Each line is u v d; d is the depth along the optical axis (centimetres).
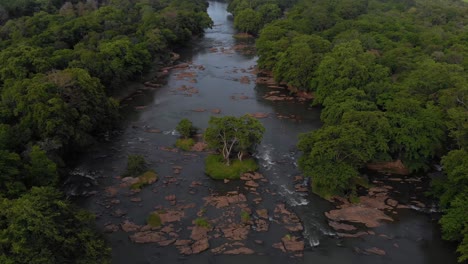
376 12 17838
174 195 7069
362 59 10350
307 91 11869
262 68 13788
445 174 7512
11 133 7175
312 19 16462
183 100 11344
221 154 8225
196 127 9569
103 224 6272
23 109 7638
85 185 7269
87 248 4597
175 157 8325
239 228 6266
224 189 7294
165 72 13562
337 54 10681
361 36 12619
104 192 7088
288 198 7075
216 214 6600
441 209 6731
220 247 5878
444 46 12362
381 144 7431
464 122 7112
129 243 5897
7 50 9931
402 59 10981
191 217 6512
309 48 11781
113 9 15900
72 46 12950
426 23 15788
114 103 9738
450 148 8094
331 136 7131
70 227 4762
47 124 7331
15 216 4294
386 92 9150
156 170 7844
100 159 8181
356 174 6906
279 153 8569
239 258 5675
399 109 7800
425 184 7538
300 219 6544
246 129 7744
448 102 7988
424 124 7631
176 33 16062
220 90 12188
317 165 7012
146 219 6425
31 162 6481
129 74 11719
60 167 7462
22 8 15275
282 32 14100
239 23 19125
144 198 6969
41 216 4306
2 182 5662
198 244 5897
